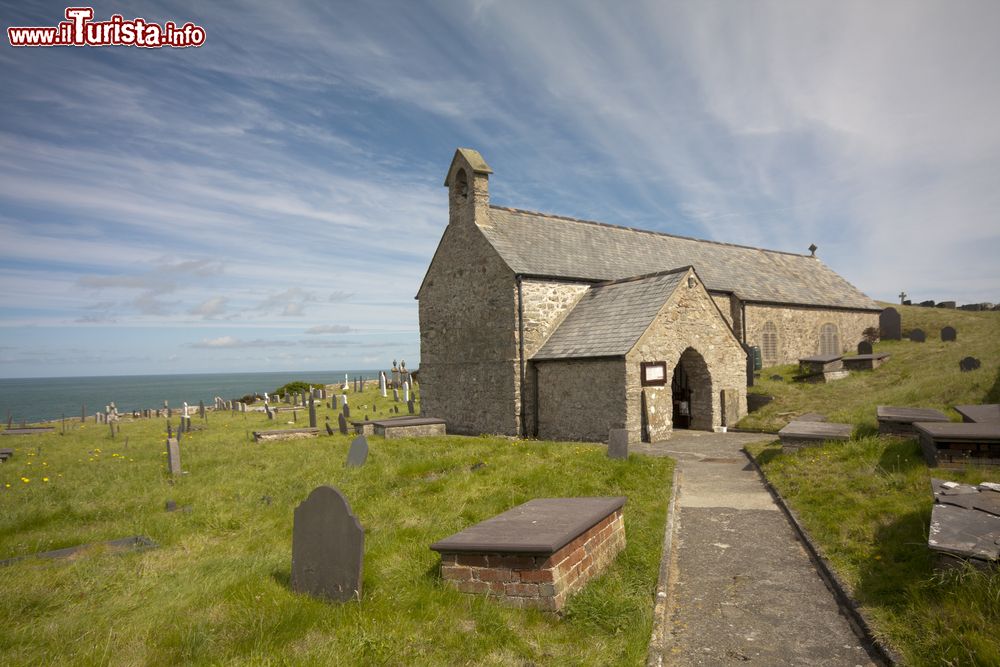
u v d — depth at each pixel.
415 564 6.31
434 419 20.59
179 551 7.54
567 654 4.60
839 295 37.41
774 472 11.22
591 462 11.84
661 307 18.38
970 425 9.88
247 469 13.57
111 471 13.94
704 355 19.95
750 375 24.52
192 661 4.39
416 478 11.38
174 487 11.80
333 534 5.61
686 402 21.14
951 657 4.21
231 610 5.25
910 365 23.62
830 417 15.81
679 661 4.84
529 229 24.38
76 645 4.70
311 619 5.04
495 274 21.52
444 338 24.30
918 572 5.68
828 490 9.12
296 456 15.15
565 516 6.38
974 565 5.07
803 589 6.22
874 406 15.73
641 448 16.39
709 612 5.76
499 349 21.23
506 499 9.05
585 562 6.10
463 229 23.25
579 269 23.14
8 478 13.62
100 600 5.80
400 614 5.10
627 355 17.14
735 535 8.09
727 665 4.76
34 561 7.22
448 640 4.72
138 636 4.82
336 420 28.91
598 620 5.19
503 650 4.61
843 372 25.75
